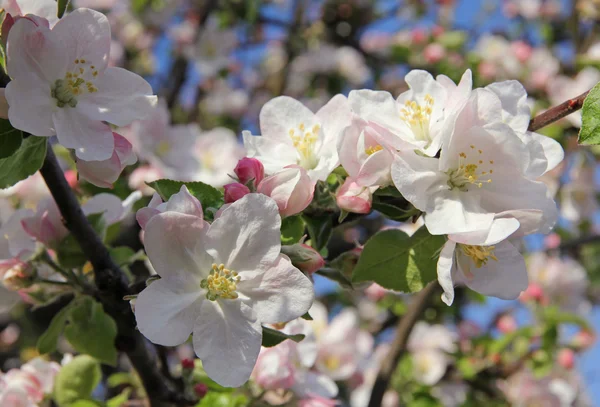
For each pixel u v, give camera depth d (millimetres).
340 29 1080
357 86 1066
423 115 320
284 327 385
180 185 309
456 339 691
